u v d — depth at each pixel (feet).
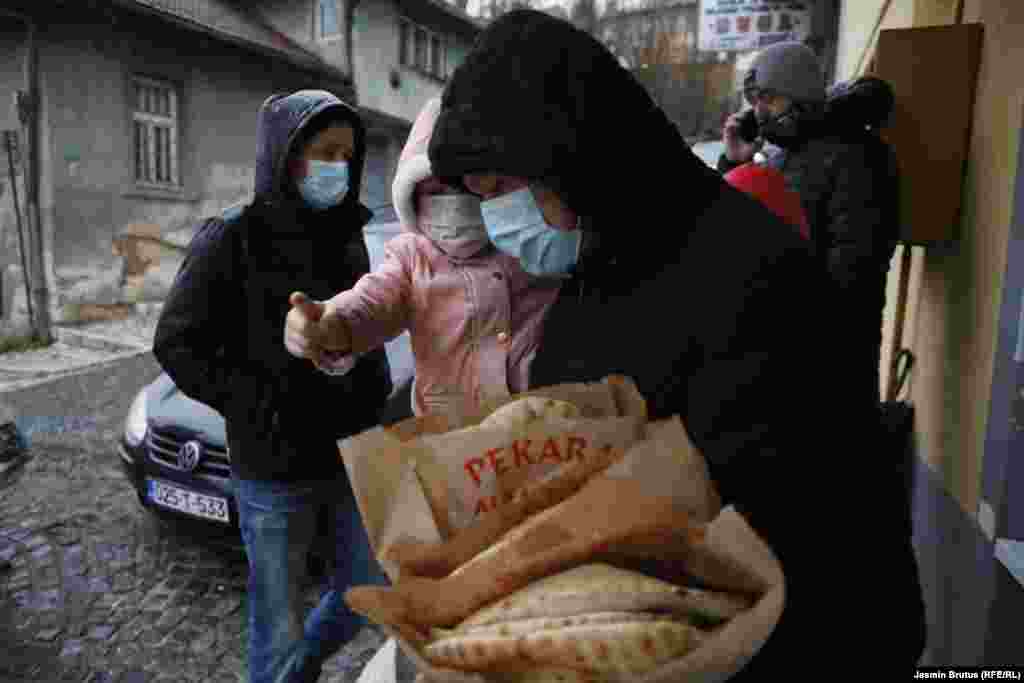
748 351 2.58
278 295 6.21
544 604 2.02
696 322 2.68
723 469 2.47
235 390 6.15
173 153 31.65
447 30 52.06
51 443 16.01
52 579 10.60
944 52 8.23
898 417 9.57
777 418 2.52
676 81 54.19
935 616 7.73
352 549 6.86
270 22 43.75
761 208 2.86
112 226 28.81
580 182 2.65
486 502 2.45
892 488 2.94
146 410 10.76
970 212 7.93
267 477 6.33
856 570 2.67
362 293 4.87
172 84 31.22
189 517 9.96
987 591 6.21
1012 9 7.08
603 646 1.91
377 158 47.78
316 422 6.31
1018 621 5.98
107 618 9.71
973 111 8.16
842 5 25.07
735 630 1.94
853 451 2.71
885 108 8.34
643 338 2.81
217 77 33.22
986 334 6.96
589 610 1.99
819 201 8.54
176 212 31.65
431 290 5.01
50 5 25.59
